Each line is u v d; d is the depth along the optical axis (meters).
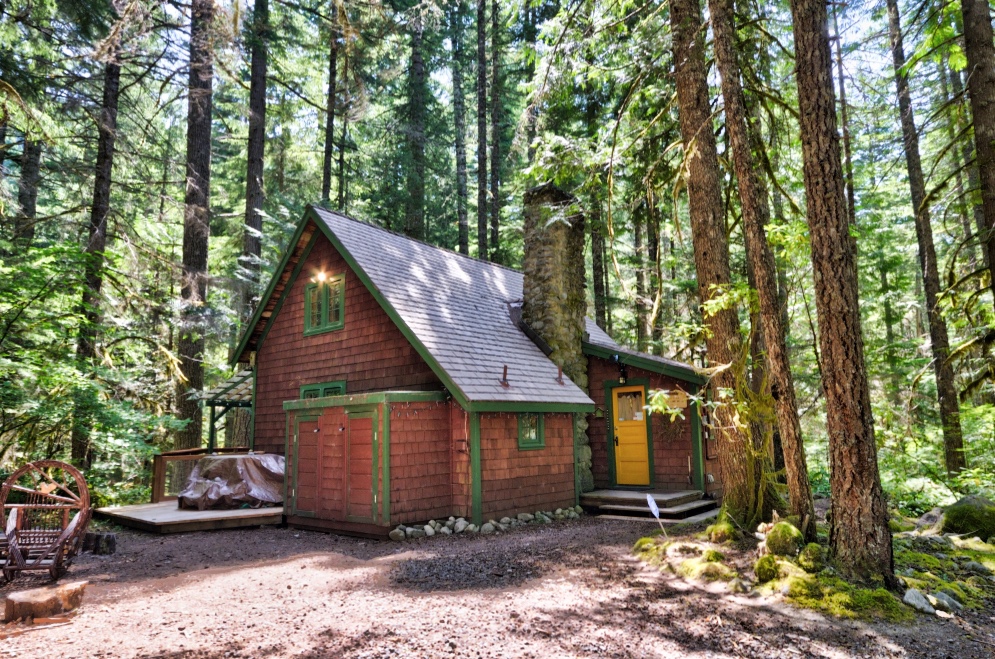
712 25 7.79
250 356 16.48
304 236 14.34
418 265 13.79
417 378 11.52
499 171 24.66
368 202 25.92
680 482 12.59
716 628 4.83
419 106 22.36
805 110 6.25
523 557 7.38
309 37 20.94
